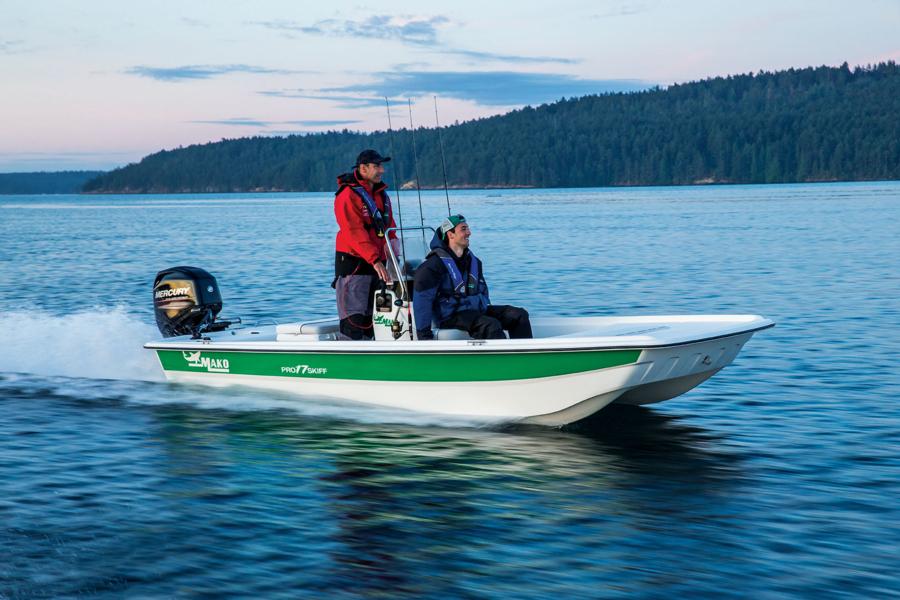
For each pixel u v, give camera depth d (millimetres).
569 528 4926
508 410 6828
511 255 24203
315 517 5129
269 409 7492
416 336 6902
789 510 5141
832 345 9969
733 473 5801
